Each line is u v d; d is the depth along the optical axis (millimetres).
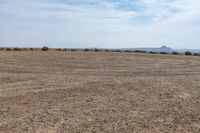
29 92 13617
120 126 8469
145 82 17547
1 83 16141
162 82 17656
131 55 52312
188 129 8273
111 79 18750
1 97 12367
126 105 11312
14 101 11625
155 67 28516
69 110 10320
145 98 12750
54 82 16922
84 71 23766
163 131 8055
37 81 17203
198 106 11312
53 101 11766
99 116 9586
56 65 28875
